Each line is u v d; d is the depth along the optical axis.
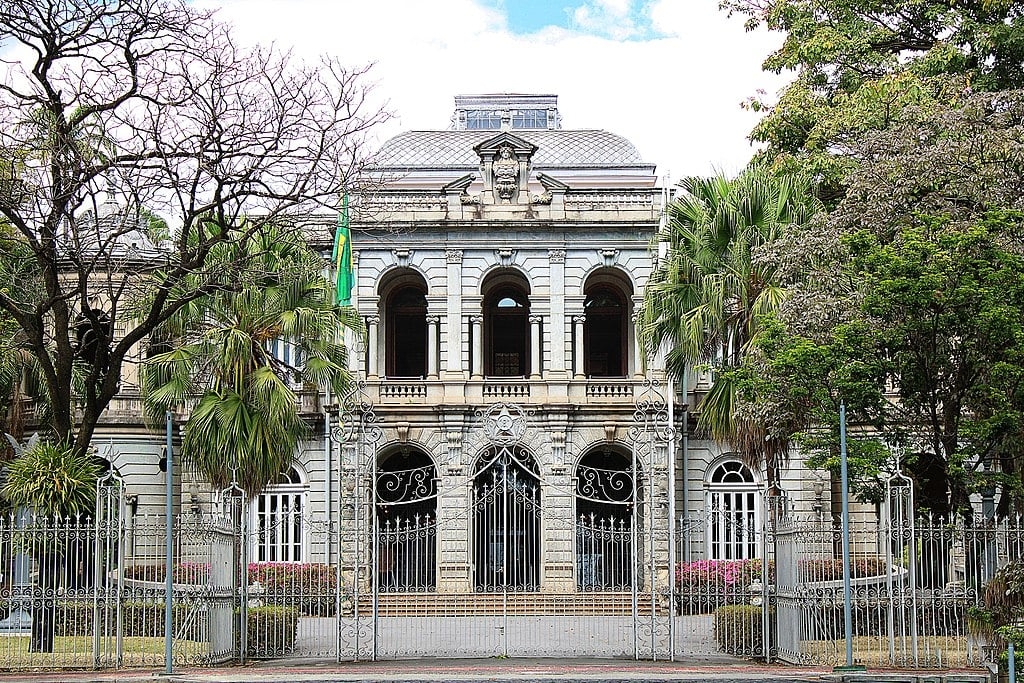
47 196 30.77
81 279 31.75
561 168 52.69
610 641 33.84
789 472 46.81
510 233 48.62
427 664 29.06
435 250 48.75
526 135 54.09
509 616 38.81
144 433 47.66
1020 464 31.67
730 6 46.03
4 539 29.67
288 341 39.66
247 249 36.94
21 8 30.27
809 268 33.56
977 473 30.19
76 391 42.84
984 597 26.22
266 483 37.84
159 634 31.70
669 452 42.34
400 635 35.56
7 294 33.75
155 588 31.50
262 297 38.69
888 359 30.61
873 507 45.00
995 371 28.77
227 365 37.56
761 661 29.62
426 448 47.47
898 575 27.80
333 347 40.75
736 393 35.34
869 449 30.33
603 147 53.47
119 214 31.36
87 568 28.59
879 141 34.72
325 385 42.22
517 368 52.56
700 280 38.47
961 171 32.72
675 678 26.02
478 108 59.06
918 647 28.20
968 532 27.97
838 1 44.12
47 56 30.64
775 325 31.92
